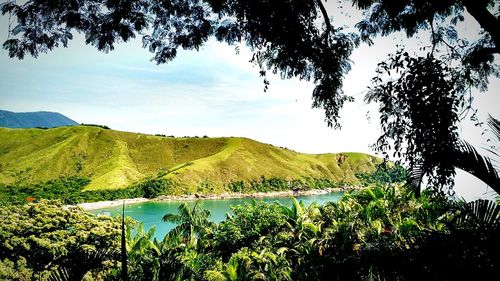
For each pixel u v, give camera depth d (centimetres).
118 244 1568
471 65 577
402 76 462
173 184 11300
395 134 494
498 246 333
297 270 1614
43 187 11444
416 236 417
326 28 579
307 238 2141
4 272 1230
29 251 1345
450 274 346
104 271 1272
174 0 625
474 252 343
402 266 387
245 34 617
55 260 1340
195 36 659
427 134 415
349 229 1775
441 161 388
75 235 1480
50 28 581
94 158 14588
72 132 16400
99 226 1591
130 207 8656
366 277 470
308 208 2678
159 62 693
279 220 2567
